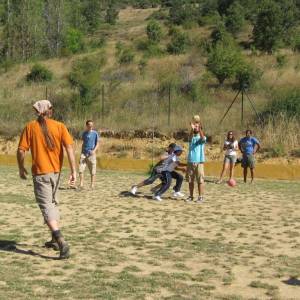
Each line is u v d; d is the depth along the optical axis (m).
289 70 35.41
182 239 9.21
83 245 8.63
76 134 29.36
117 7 94.00
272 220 11.05
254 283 6.66
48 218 7.74
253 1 60.06
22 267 7.29
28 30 54.41
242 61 34.09
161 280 6.74
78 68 39.56
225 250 8.42
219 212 12.00
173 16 68.38
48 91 37.09
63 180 18.48
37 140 7.68
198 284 6.64
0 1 58.00
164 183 13.88
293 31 46.06
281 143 24.83
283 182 19.50
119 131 28.47
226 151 18.62
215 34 51.25
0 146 30.00
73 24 66.56
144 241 8.99
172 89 33.78
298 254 8.23
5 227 10.06
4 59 52.47
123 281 6.68
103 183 17.92
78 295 6.13
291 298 6.15
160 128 28.16
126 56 43.12
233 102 29.64
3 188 16.12
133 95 33.97
